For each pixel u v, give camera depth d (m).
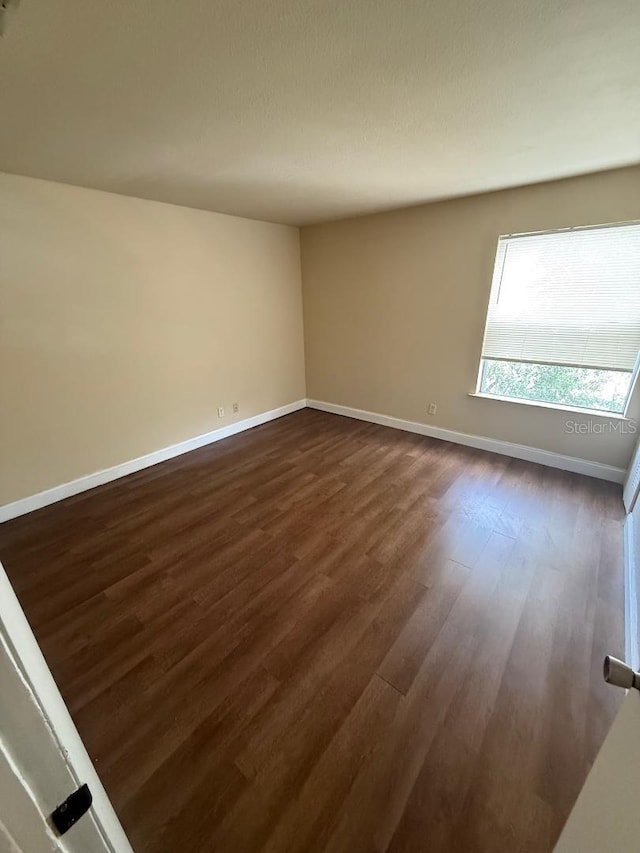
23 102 1.42
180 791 1.21
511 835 1.09
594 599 1.95
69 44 1.08
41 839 0.41
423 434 4.15
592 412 3.05
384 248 3.81
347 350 4.50
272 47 1.12
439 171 2.40
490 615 1.86
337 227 4.08
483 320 3.41
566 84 1.36
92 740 1.35
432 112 1.57
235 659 1.65
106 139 1.80
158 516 2.73
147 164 2.18
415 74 1.28
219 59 1.17
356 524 2.60
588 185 2.62
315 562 2.24
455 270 3.44
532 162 2.26
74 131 1.70
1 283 2.43
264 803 1.18
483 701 1.46
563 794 1.18
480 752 1.30
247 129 1.71
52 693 0.54
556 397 3.26
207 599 1.98
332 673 1.58
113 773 1.26
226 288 3.82
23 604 1.96
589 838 0.67
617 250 2.66
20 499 2.74
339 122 1.65
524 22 1.02
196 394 3.81
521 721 1.39
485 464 3.43
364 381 4.48
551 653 1.66
